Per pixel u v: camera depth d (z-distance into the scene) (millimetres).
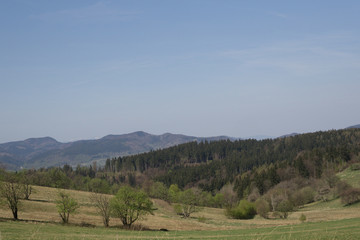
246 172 189000
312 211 94500
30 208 66188
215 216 95688
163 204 112188
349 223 50000
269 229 50281
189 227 63688
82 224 52250
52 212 65562
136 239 33406
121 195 56875
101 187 125500
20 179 56750
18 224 42281
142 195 57906
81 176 189250
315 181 129750
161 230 55250
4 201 51062
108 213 55281
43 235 32031
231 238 33750
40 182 121125
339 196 106188
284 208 85750
